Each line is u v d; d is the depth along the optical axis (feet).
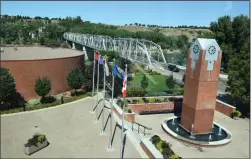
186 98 87.56
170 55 316.19
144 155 70.64
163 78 191.42
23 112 100.37
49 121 92.07
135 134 84.12
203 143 78.54
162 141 72.54
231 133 90.02
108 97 122.72
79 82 124.06
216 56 80.33
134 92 121.70
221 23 239.30
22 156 66.18
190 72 84.99
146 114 106.83
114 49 196.95
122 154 70.33
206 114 84.02
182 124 90.17
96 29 390.01
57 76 127.44
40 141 70.49
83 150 71.41
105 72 91.04
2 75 99.35
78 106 110.11
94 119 95.55
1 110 101.19
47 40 346.54
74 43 354.95
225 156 73.36
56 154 68.33
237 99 127.54
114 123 92.32
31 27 408.87
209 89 82.38
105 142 77.15
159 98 117.50
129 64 202.80
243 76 105.29
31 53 186.80
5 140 74.95
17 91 115.55
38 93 111.65
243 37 225.15
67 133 82.38
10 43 326.85
